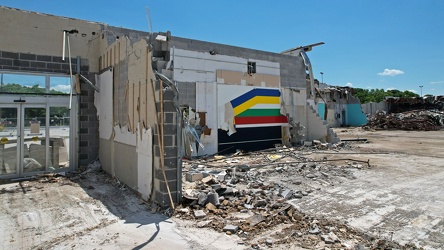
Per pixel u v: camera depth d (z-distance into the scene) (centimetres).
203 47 1298
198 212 531
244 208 559
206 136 1291
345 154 1303
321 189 709
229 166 998
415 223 492
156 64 608
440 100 3622
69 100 995
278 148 1463
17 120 903
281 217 509
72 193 710
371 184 757
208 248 405
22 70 921
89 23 1039
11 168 883
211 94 1314
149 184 617
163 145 566
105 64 966
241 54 1430
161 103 568
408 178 826
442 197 640
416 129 2803
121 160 795
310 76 1805
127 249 409
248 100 1450
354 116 3669
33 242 438
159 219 523
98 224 507
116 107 844
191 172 813
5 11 898
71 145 994
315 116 1698
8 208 598
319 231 454
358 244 405
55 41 981
